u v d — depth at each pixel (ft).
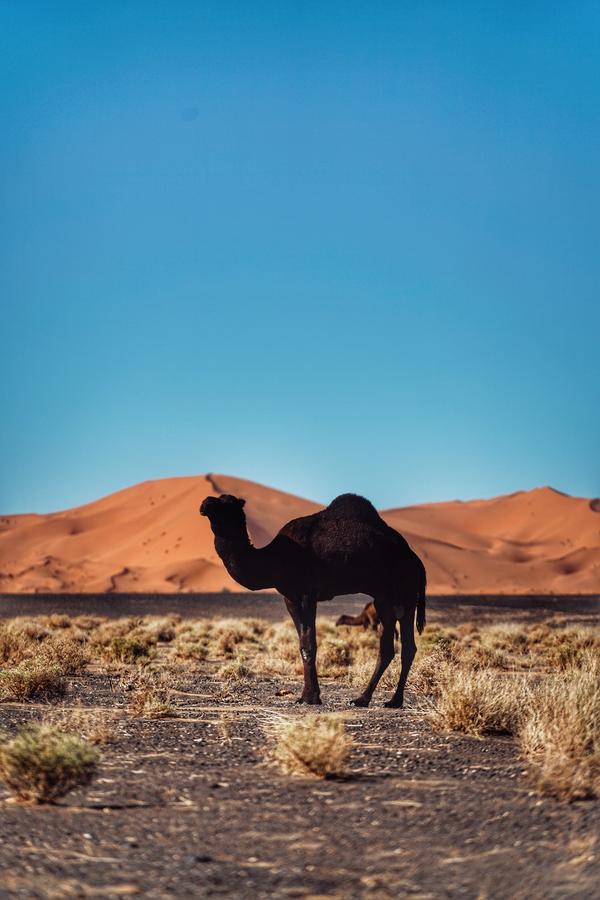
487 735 63.67
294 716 69.72
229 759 53.93
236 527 78.43
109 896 30.32
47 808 41.83
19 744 43.14
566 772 45.83
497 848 35.99
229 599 449.06
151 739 60.59
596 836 37.40
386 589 79.41
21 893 30.42
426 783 47.85
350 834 37.88
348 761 52.24
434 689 88.12
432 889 31.35
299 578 78.95
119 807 42.11
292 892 30.89
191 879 32.09
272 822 39.65
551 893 30.73
